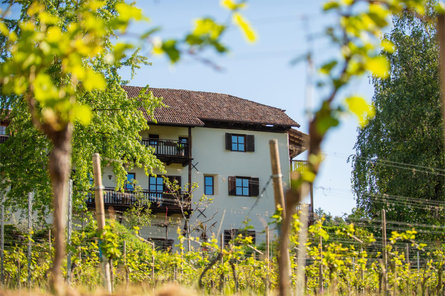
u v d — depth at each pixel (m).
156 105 23.25
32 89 3.21
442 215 26.53
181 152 32.69
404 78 28.31
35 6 3.83
